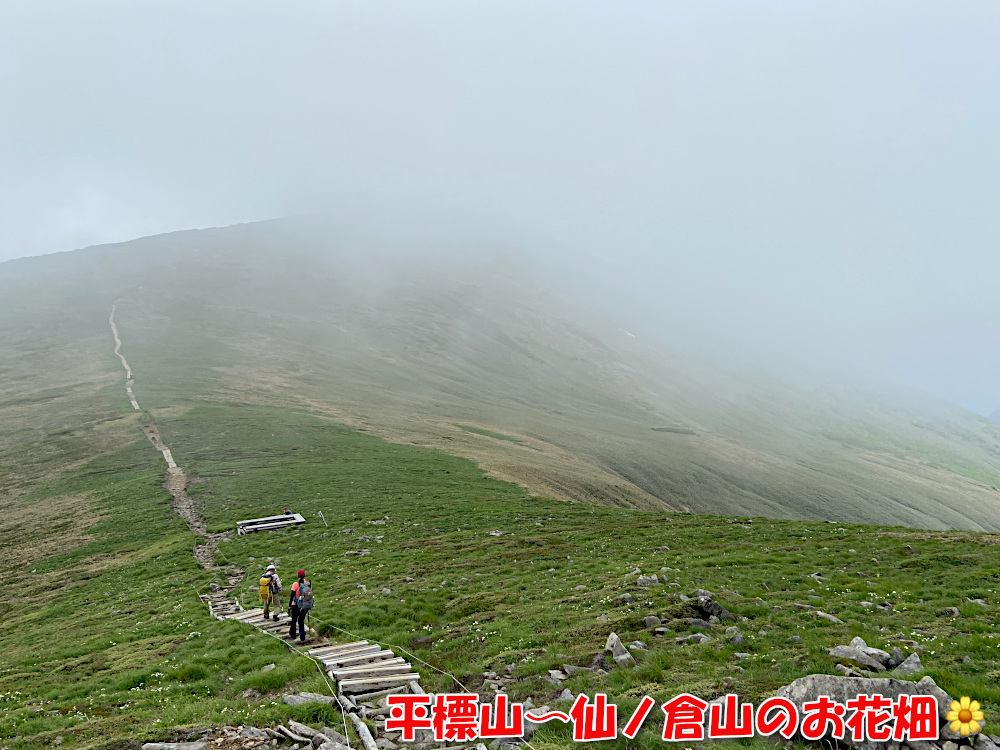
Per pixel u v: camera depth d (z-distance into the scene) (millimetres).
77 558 48406
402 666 19234
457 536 46438
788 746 12266
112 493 66062
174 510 59719
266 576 28406
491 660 19000
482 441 119312
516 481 80375
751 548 36344
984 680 14469
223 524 54375
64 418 103812
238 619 28297
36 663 24578
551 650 19062
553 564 35375
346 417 121438
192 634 25891
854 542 35688
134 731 14906
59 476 75250
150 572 42125
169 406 110875
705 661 16938
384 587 32781
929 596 23031
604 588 27266
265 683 18109
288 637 24516
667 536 42750
